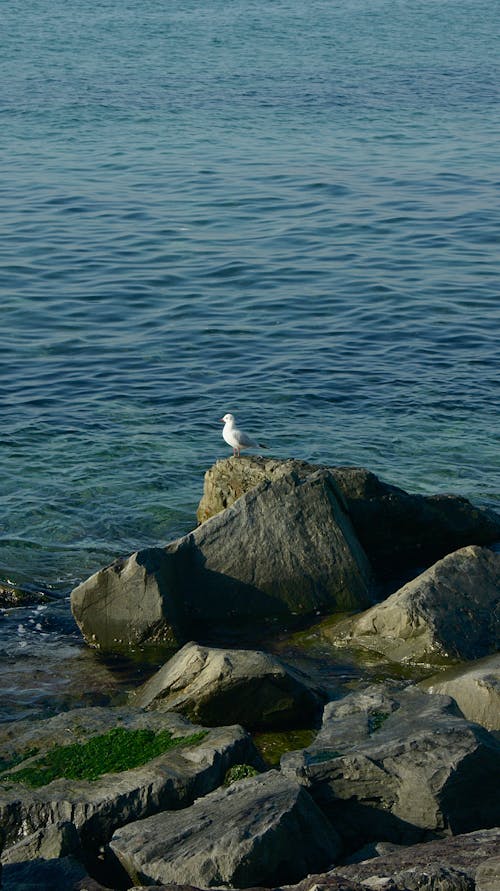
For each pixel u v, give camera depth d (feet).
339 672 56.24
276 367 102.94
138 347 108.27
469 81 287.07
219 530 64.03
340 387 98.22
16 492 77.71
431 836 39.55
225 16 433.07
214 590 62.85
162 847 36.65
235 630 61.77
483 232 150.51
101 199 165.68
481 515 71.05
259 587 62.85
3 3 460.96
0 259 135.54
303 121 228.63
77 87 267.80
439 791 39.17
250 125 223.71
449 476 80.89
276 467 70.13
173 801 40.40
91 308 119.24
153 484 79.56
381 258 138.21
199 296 123.44
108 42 351.67
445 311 118.93
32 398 95.20
